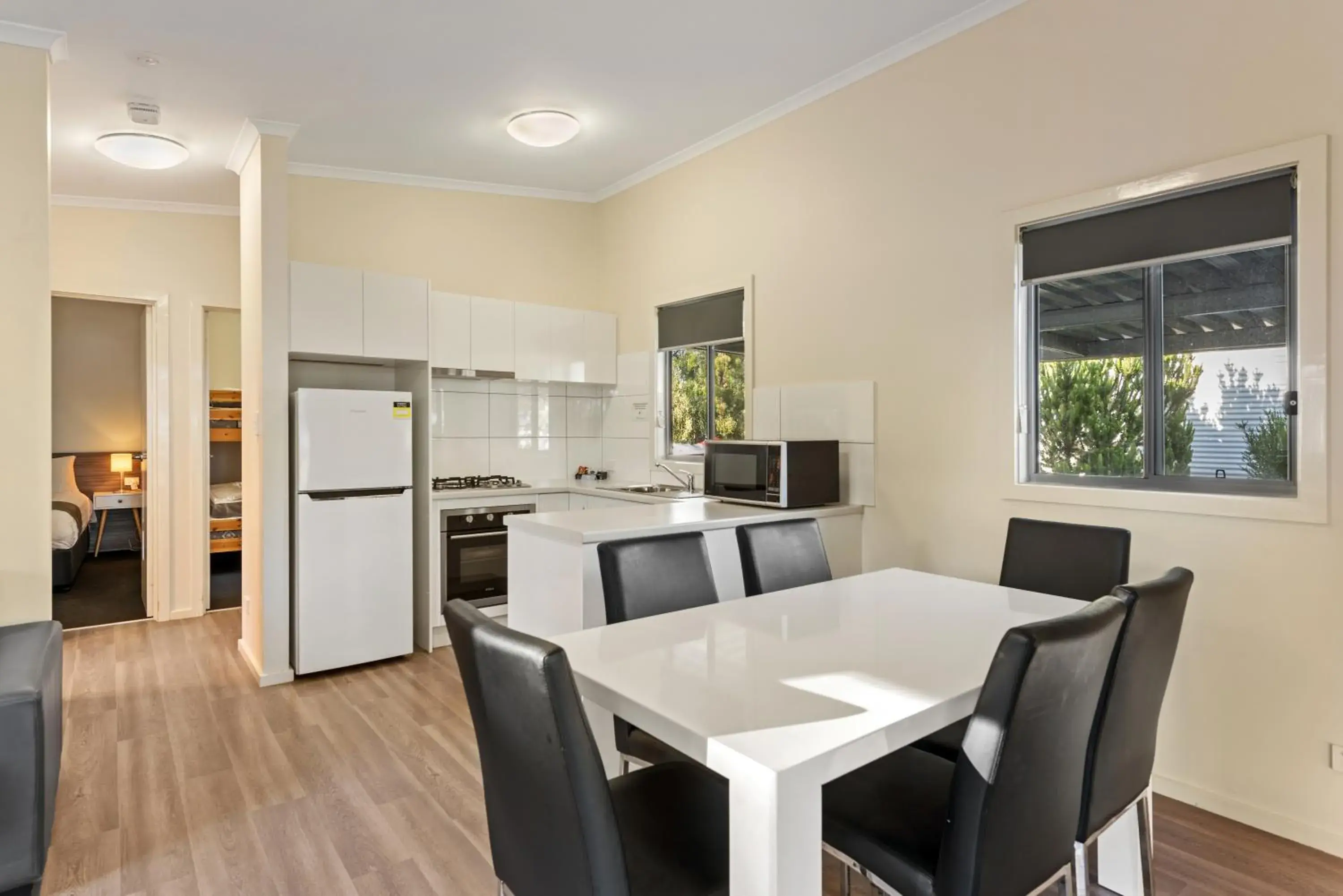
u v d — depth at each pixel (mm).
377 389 4629
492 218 5047
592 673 1500
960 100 3107
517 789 1245
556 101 3723
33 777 1909
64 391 7016
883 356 3443
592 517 3125
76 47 3016
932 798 1519
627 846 1377
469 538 4406
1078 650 1237
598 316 5125
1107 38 2646
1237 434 2441
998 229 2984
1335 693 2193
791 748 1146
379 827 2363
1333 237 2162
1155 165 2529
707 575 2232
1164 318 2609
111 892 2035
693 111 3906
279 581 3758
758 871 1104
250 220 4059
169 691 3619
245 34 2961
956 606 2057
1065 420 2896
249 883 2074
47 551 2816
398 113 3775
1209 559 2438
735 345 4383
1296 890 2023
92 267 4711
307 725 3178
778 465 3434
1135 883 2008
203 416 5066
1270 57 2275
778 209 3963
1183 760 2518
